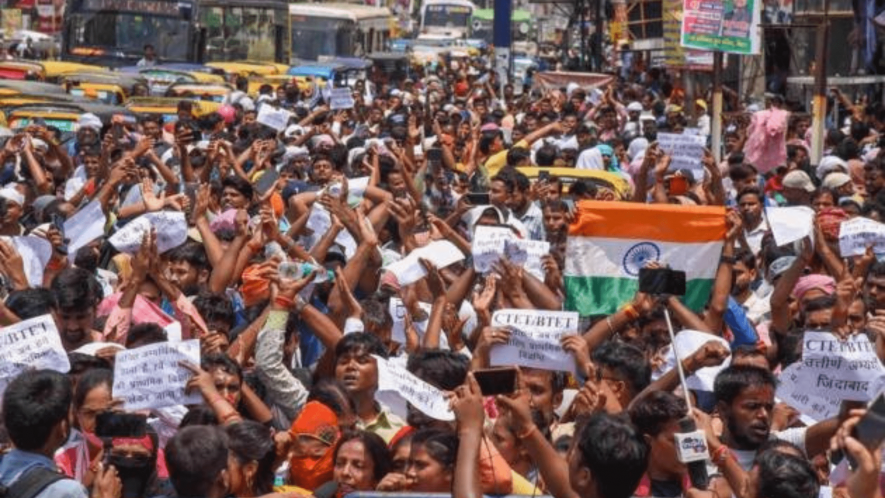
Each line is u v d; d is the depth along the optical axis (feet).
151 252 31.07
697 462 20.22
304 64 152.05
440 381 25.81
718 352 25.49
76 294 29.07
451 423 24.64
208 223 36.88
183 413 25.84
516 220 44.19
